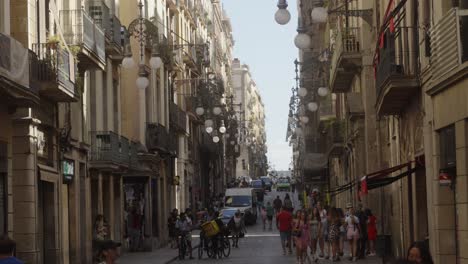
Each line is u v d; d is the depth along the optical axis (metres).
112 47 36.31
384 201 36.00
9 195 24.55
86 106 34.44
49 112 28.33
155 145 46.31
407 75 25.44
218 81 83.44
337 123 51.97
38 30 26.80
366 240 35.59
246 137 155.12
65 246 31.08
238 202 74.56
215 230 38.81
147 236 44.34
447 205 23.00
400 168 27.45
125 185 44.91
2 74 20.69
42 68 26.03
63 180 30.38
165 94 53.28
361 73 39.22
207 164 81.75
